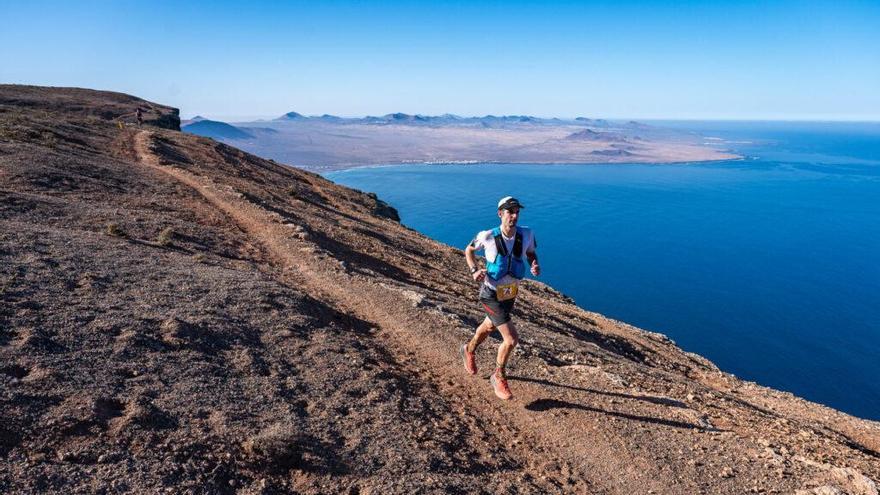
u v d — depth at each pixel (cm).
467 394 762
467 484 507
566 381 853
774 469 630
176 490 398
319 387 660
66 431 433
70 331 631
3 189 1494
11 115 3600
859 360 15725
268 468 463
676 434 703
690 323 18925
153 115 9644
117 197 1867
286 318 885
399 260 2261
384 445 545
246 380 629
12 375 499
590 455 619
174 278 980
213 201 2288
